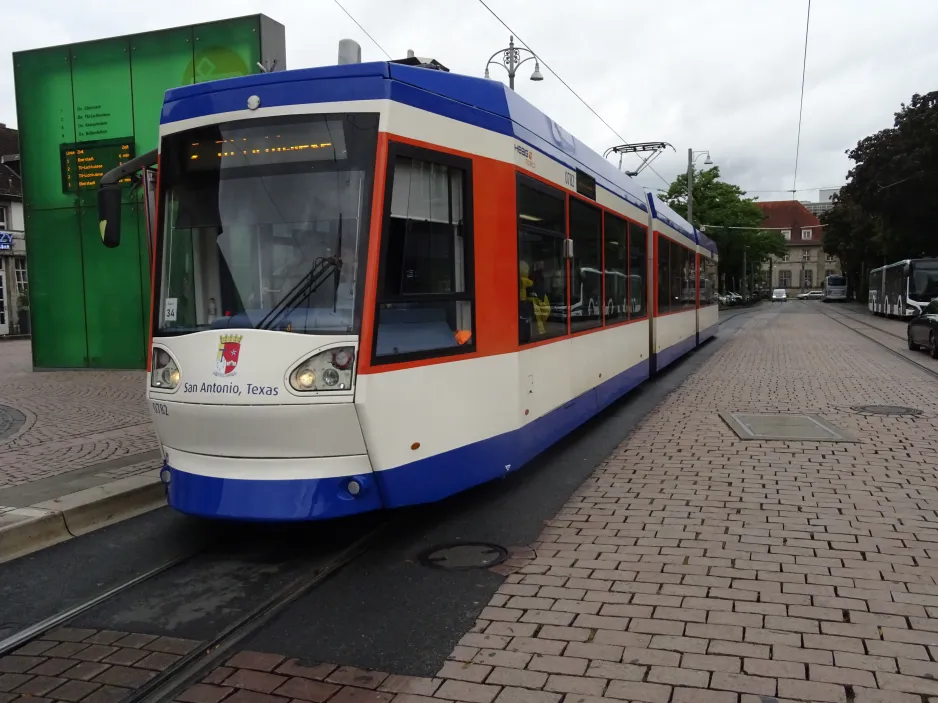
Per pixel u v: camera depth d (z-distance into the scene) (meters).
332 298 4.73
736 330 30.05
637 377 11.41
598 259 8.85
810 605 4.00
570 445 8.34
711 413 10.02
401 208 4.94
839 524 5.30
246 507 4.75
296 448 4.70
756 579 4.37
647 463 7.32
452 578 4.62
